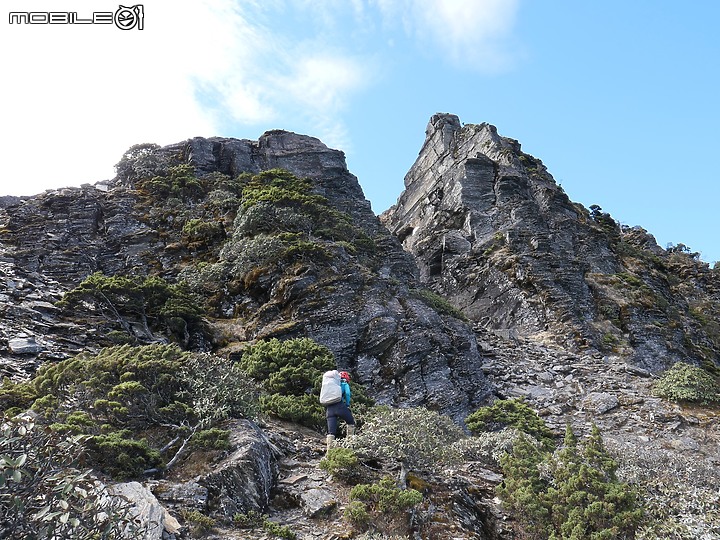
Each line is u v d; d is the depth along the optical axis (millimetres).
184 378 11570
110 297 19625
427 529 9773
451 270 41594
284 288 22688
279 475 10641
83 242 26531
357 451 11195
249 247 24484
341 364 20734
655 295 40406
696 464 13273
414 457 10953
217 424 11016
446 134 57969
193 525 8352
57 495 5664
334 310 21875
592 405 23422
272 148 39656
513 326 35062
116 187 32844
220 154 37500
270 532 8797
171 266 26297
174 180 32469
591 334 32812
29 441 6094
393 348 21281
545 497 10742
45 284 21750
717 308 50188
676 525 9742
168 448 10203
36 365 14789
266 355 16859
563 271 37469
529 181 49312
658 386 25094
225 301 23844
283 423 13656
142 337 19000
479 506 11172
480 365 23359
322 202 31484
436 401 20203
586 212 55500
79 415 9883
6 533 5441
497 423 18906
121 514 6133
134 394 10852
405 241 51062
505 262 38719
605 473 11008
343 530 9227
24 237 25812
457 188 47875
